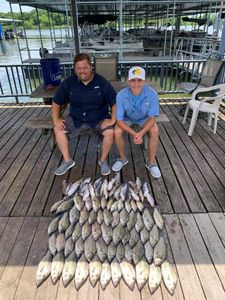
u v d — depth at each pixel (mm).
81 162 2672
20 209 1993
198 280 1442
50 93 2957
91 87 2320
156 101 2260
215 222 1851
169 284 1413
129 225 1778
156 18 15172
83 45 10336
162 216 1894
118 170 2473
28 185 2297
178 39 10406
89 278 1443
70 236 1692
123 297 1356
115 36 11797
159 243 1648
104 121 2416
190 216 1907
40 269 1489
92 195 2041
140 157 2748
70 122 2475
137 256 1559
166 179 2359
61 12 13227
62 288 1399
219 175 2418
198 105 3203
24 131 3441
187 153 2832
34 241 1696
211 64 3805
